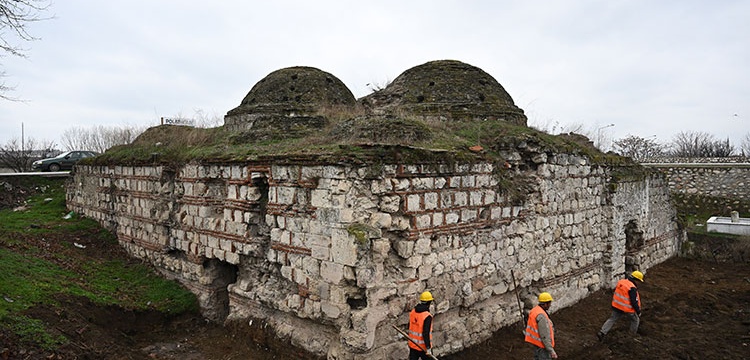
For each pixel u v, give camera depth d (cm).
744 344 1044
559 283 1327
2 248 1302
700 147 6219
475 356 1027
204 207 1223
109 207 1681
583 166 1432
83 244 1584
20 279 1069
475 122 1402
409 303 937
